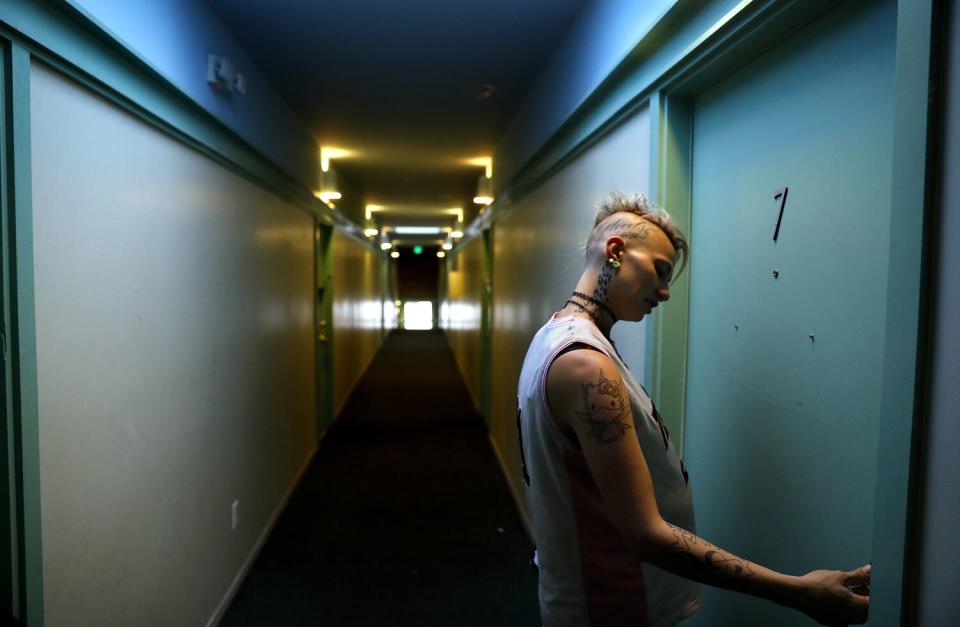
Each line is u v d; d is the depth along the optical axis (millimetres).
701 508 1372
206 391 2109
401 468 4117
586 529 912
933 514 627
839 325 908
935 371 624
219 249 2256
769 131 1095
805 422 995
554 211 2529
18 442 1053
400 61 2562
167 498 1761
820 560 960
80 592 1282
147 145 1628
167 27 1663
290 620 2236
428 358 10664
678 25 1253
